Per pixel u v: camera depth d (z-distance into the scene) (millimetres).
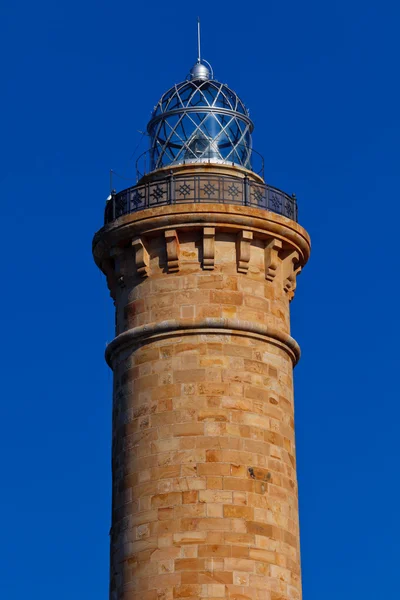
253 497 109938
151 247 115625
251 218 114375
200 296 113562
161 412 111750
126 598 109062
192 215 113562
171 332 113062
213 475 109625
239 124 123500
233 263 114500
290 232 116438
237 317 113562
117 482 113188
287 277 117562
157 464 110562
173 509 109125
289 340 116125
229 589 107250
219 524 108500
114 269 118375
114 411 115875
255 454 111125
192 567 107562
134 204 116438
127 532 110500
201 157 120688
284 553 110562
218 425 110875
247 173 120062
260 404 112750
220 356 112562
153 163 122500
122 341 115250
